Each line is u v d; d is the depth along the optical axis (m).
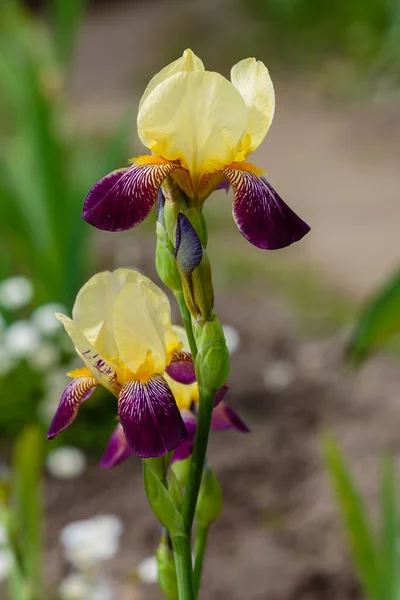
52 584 1.41
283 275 2.72
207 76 0.85
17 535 1.04
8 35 2.36
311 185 3.76
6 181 2.09
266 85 0.86
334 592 1.42
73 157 2.82
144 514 1.61
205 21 6.68
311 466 1.74
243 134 0.85
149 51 6.35
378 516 1.54
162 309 0.87
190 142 0.85
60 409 0.87
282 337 2.28
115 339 0.86
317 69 5.50
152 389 0.85
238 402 1.99
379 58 5.04
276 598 1.40
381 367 2.12
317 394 2.01
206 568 1.48
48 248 2.03
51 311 1.93
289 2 6.16
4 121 3.65
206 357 0.85
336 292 2.58
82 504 1.65
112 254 2.66
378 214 3.32
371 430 1.85
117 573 1.45
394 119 4.48
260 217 0.85
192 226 0.85
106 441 1.84
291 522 1.58
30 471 1.10
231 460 1.77
